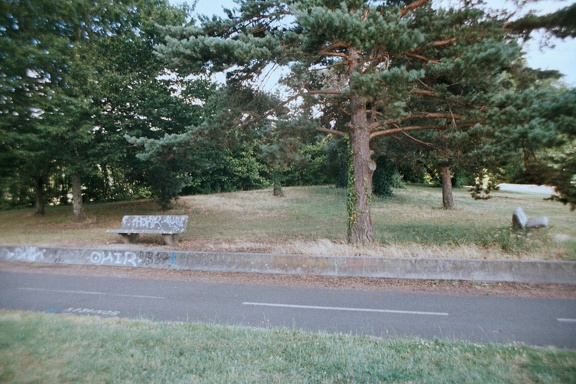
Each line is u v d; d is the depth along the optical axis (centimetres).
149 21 1761
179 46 1077
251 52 1002
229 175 3909
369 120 1294
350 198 1256
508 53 864
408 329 629
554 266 936
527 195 3322
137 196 3519
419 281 969
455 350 501
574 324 650
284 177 4134
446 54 1034
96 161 1953
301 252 1161
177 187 2442
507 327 636
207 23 1198
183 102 2030
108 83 1834
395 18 916
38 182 2670
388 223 1841
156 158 1414
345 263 1035
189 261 1142
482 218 1997
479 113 1070
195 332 572
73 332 555
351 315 710
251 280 1005
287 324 657
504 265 957
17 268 1179
